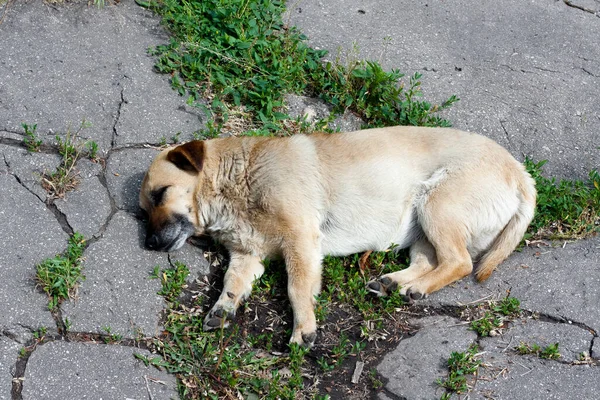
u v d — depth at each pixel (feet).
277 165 7.70
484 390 7.07
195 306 7.39
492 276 7.78
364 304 7.47
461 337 7.37
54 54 8.80
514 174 7.89
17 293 7.22
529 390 7.09
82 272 7.39
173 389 6.93
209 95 8.74
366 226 7.80
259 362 7.11
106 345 7.07
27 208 7.71
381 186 7.77
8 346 6.97
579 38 9.94
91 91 8.57
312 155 7.78
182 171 7.76
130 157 8.19
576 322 7.50
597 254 7.97
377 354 7.25
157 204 7.69
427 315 7.52
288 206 7.60
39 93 8.49
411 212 7.86
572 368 7.23
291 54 9.07
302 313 7.30
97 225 7.71
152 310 7.29
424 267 7.73
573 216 8.19
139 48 8.98
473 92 9.20
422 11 9.98
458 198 7.73
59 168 7.98
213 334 7.23
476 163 7.79
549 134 8.96
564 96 9.30
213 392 6.93
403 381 7.10
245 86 8.84
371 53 9.39
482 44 9.71
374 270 7.79
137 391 6.88
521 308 7.57
